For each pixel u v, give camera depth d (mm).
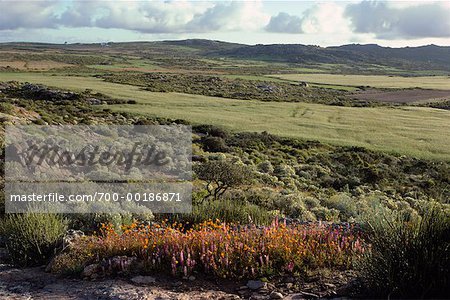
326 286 5988
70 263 7109
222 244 6957
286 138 52906
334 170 34594
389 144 51094
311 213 14969
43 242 8219
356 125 64750
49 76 131750
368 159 41875
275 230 7531
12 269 7426
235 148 39281
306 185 25859
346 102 102562
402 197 25953
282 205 15984
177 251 7012
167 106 75062
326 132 58594
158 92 97375
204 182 19766
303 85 157875
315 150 46188
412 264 5410
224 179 15750
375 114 78250
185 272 6406
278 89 135875
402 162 41969
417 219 6883
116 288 6082
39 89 81312
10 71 148375
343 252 6938
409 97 120938
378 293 5406
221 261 6570
